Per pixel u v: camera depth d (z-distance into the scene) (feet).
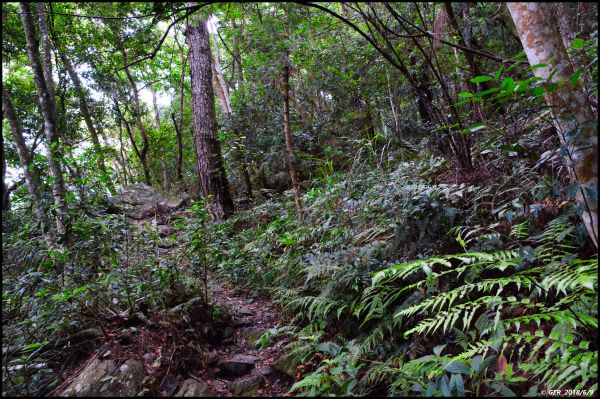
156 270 9.96
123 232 11.28
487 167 11.07
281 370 8.77
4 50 20.43
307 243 13.46
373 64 18.33
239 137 24.90
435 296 8.02
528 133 11.03
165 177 48.39
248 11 14.70
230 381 8.34
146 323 8.73
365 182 13.34
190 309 9.48
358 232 11.76
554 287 7.34
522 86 5.66
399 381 6.84
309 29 16.52
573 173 7.07
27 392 6.59
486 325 7.01
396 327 8.61
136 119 43.24
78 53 27.09
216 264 15.05
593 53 7.86
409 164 13.19
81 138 35.99
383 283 9.18
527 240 8.07
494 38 13.16
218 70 37.83
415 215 9.08
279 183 28.07
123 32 14.60
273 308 12.45
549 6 6.16
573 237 7.72
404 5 13.73
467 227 8.59
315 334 9.24
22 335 7.95
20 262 10.03
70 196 9.93
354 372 7.30
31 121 23.82
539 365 6.11
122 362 7.54
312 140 24.44
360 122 22.48
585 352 5.87
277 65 15.94
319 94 27.48
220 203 23.13
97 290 8.80
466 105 13.94
